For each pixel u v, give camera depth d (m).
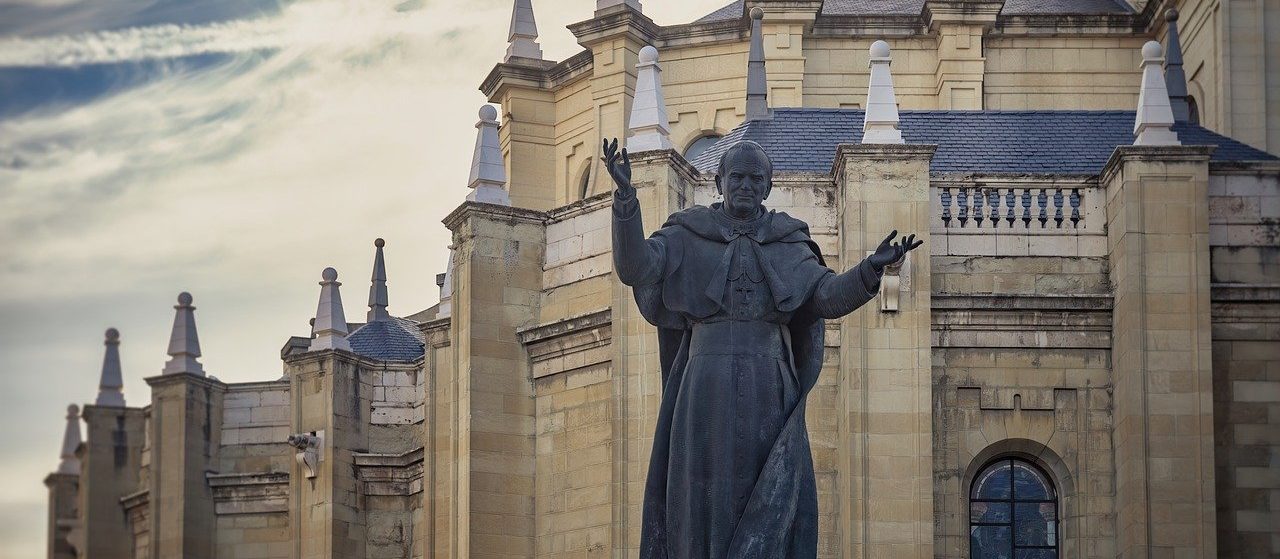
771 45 90.38
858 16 90.56
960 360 64.62
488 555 67.25
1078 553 63.78
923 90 90.88
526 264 69.38
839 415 63.69
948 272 64.94
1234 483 63.34
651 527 26.53
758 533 25.53
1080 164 69.69
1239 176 64.56
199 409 87.69
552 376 68.06
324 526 84.81
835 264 64.69
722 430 25.88
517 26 97.19
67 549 77.88
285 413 88.50
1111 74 90.81
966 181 65.44
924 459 62.41
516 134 96.25
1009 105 90.62
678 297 26.42
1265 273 64.25
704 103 91.69
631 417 63.56
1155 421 62.31
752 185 26.66
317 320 87.00
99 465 86.56
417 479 84.69
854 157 63.47
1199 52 86.81
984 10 89.75
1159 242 63.06
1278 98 83.06
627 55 92.25
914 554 61.78
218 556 87.12
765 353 26.27
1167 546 61.59
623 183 25.64
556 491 67.44
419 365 87.06
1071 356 64.69
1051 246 65.25
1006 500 64.56
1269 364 63.81
